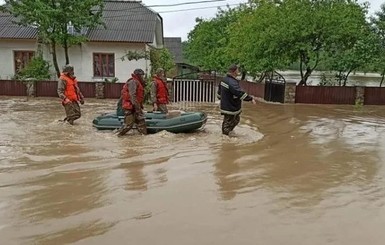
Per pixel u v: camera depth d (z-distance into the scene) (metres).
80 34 24.02
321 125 12.17
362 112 16.09
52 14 21.50
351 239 4.05
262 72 23.39
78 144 8.38
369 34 20.12
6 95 21.25
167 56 23.14
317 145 8.89
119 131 9.42
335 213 4.76
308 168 6.84
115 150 7.89
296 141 9.34
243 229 4.25
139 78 9.45
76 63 25.20
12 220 4.41
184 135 9.62
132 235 4.07
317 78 29.52
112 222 4.38
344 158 7.64
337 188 5.73
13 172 6.23
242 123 12.15
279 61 20.53
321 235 4.14
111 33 25.06
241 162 7.14
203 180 6.00
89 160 7.06
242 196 5.31
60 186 5.59
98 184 5.71
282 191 5.56
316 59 20.28
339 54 20.50
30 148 7.93
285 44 19.95
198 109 15.83
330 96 19.28
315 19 19.23
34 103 17.67
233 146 8.49
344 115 14.97
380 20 21.12
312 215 4.68
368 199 5.28
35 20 21.80
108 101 19.33
